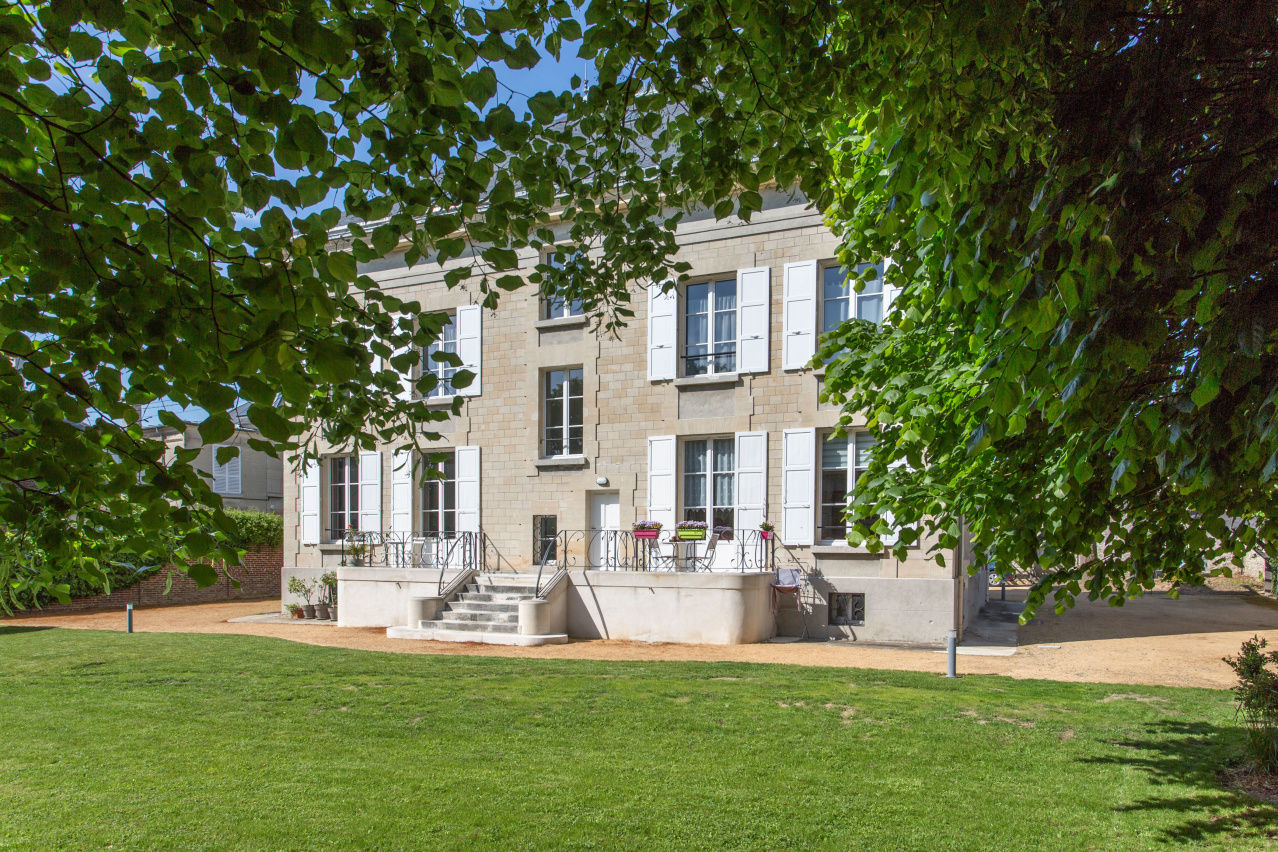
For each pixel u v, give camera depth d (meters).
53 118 3.31
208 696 9.38
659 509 16.25
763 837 5.27
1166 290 3.15
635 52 4.28
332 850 5.08
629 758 6.95
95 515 3.92
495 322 18.17
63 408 3.11
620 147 5.25
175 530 3.88
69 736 7.71
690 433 16.09
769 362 15.53
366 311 4.75
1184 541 5.35
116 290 3.07
